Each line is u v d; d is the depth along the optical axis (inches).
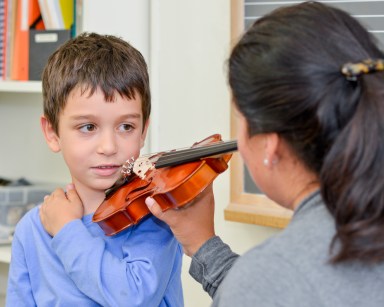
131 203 47.3
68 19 82.8
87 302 49.8
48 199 53.1
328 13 33.4
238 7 70.9
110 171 50.7
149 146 80.8
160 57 79.4
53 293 51.3
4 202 89.0
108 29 80.6
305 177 34.1
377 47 34.1
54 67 52.0
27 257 53.3
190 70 78.0
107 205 49.9
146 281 47.8
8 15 86.0
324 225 32.4
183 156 46.9
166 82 79.6
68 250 48.6
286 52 32.3
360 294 31.3
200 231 45.1
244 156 35.8
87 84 49.3
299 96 31.9
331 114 31.6
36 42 84.0
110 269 47.4
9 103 101.0
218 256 43.5
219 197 77.4
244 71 33.5
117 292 46.9
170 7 78.5
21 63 85.1
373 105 30.9
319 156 32.8
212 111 77.0
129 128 51.1
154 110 80.0
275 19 33.8
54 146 54.6
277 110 32.6
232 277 32.9
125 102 50.0
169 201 44.6
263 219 69.1
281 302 31.2
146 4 81.1
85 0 79.7
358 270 31.7
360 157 30.7
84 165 50.6
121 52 52.2
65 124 50.9
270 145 33.8
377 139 30.7
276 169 34.8
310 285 31.3
